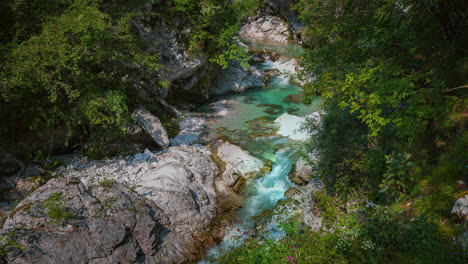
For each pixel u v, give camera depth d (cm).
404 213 478
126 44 885
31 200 589
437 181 492
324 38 839
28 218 552
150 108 1043
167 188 729
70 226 554
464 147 486
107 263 539
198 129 1047
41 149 796
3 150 704
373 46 634
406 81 491
